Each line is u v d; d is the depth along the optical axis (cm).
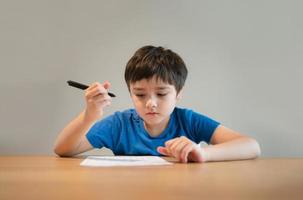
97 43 137
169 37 138
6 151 135
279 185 41
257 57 139
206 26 138
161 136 108
